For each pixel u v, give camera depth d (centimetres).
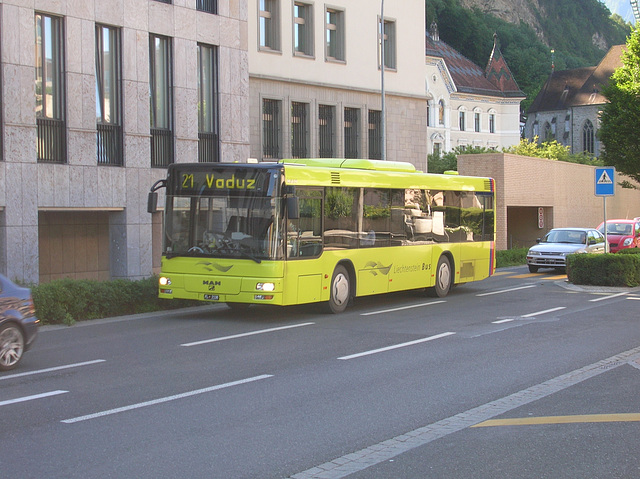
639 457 653
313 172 1628
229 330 1464
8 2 2034
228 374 1038
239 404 866
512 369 1077
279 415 817
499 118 10681
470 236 2234
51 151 2167
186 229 1602
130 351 1225
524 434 730
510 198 3959
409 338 1362
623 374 1028
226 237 1562
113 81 2347
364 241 1784
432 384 976
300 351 1224
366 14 3516
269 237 1528
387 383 981
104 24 2305
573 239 3078
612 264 2333
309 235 1612
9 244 2034
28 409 840
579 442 699
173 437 731
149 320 1617
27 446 700
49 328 1495
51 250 2402
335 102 3375
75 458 664
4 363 1055
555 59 14412
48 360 1146
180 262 1597
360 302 1984
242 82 2741
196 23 2569
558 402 866
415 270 1970
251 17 3022
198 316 1684
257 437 732
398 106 3694
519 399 885
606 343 1307
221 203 1572
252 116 3023
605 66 12631
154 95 2467
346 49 3419
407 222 1942
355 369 1075
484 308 1839
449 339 1352
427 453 674
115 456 670
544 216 4447
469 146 6719
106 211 2434
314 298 1628
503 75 10812
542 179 4294
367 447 699
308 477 613
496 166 3916
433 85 9619
